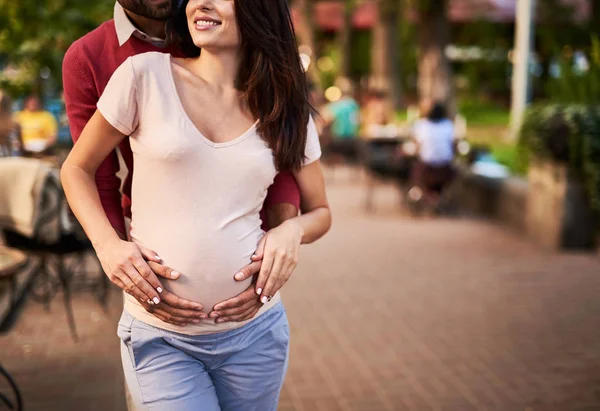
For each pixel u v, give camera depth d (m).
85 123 1.82
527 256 7.01
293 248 1.82
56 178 4.36
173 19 1.83
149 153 1.66
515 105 11.49
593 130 6.90
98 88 1.81
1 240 4.98
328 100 21.23
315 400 3.75
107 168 1.80
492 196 9.04
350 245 7.55
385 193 11.39
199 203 1.69
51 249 4.52
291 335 4.76
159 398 1.76
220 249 1.71
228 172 1.69
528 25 11.29
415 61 25.98
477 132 16.73
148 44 1.85
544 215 7.46
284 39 1.75
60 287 5.56
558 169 7.19
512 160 11.14
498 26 20.31
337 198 10.87
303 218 1.94
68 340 4.56
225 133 1.71
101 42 1.82
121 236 1.81
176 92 1.67
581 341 4.68
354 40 29.09
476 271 6.46
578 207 7.14
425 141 9.27
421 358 4.36
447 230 8.36
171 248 1.69
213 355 1.79
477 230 8.34
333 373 4.11
